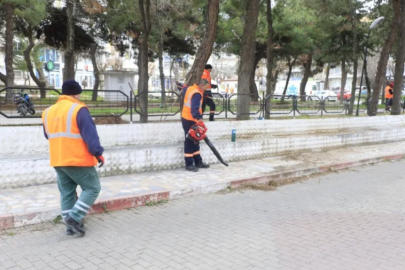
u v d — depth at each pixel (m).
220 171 7.84
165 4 19.53
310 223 5.19
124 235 4.64
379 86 15.87
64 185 4.54
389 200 6.42
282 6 21.62
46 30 23.62
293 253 4.17
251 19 11.15
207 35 9.45
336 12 19.84
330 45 24.02
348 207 6.00
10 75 18.59
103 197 5.69
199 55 9.56
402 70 15.84
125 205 5.71
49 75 49.94
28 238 4.46
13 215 4.75
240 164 8.64
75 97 4.46
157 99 9.92
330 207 5.99
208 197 6.49
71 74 19.72
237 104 11.02
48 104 8.21
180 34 22.19
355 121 13.48
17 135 6.89
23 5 15.36
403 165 9.76
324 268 3.81
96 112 8.38
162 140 8.82
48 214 5.00
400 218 5.45
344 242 4.51
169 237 4.60
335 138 11.34
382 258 4.07
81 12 21.56
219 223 5.15
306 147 10.61
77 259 3.93
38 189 6.01
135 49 27.14
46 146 7.23
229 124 10.05
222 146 8.66
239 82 11.45
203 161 8.36
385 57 15.70
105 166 6.98
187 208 5.84
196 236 4.65
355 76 19.14
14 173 6.03
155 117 9.55
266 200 6.38
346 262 3.96
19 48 30.16
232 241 4.50
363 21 22.34
